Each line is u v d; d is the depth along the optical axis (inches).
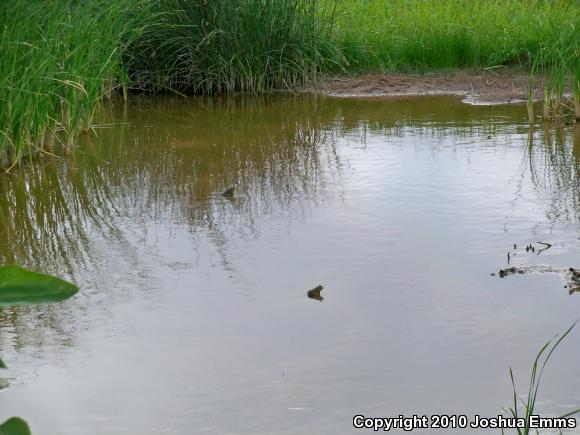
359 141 348.8
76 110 342.0
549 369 156.7
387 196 268.4
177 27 460.8
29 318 184.2
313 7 474.9
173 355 165.2
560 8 507.8
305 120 396.5
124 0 386.0
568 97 420.5
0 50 302.4
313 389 151.9
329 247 223.1
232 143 353.7
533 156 313.7
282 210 257.0
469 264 209.0
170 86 475.2
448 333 172.1
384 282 199.0
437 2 552.1
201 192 280.5
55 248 228.4
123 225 247.1
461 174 291.9
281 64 466.0
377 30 506.6
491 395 148.9
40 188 291.1
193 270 209.2
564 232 230.4
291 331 174.7
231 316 182.4
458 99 434.6
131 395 150.6
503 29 500.4
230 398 149.3
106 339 172.7
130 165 320.2
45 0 325.1
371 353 164.6
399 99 439.8
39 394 151.3
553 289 192.5
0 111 306.7
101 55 375.2
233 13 459.8
